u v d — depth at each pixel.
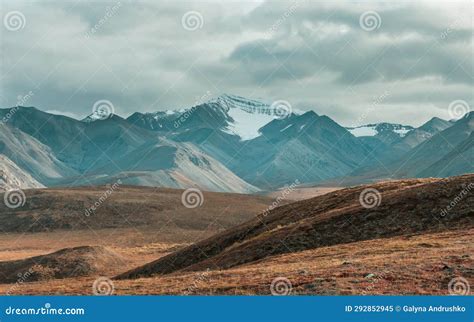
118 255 114.50
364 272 41.47
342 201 85.25
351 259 49.59
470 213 63.12
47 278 99.19
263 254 66.62
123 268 107.25
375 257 48.25
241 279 46.12
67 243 190.12
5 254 158.62
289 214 89.00
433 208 66.19
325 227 69.00
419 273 39.75
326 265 47.47
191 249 88.50
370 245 57.25
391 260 45.16
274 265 54.81
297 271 45.94
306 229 69.88
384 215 68.00
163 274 82.75
